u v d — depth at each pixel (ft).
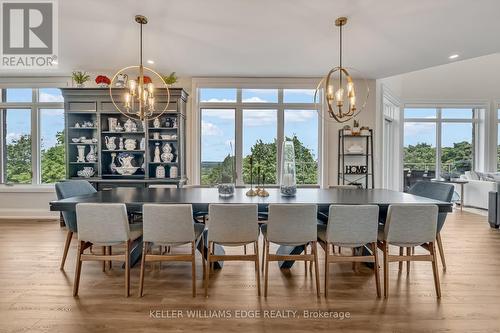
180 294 7.84
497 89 24.67
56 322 6.50
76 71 16.28
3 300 7.46
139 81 10.20
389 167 23.65
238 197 9.41
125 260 7.73
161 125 16.51
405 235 7.66
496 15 9.39
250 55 13.44
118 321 6.55
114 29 10.78
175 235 7.65
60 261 10.19
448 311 7.00
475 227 15.07
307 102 17.89
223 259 7.84
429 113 25.17
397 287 8.28
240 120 17.84
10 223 15.75
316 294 7.86
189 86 17.30
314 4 8.91
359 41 11.60
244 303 7.37
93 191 11.43
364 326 6.41
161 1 8.84
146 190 11.29
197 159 17.40
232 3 8.92
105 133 16.37
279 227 7.71
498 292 7.95
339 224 7.61
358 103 17.33
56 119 17.78
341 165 17.48
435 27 10.30
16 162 17.76
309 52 12.93
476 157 25.30
